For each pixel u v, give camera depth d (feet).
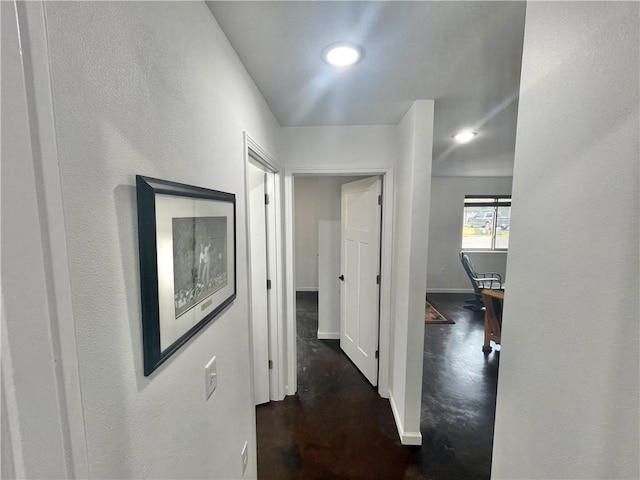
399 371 6.79
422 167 5.78
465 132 8.14
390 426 6.79
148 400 2.09
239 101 4.02
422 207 5.86
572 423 1.95
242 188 4.13
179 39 2.48
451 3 3.07
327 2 3.00
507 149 10.43
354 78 4.75
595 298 1.77
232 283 3.63
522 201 2.51
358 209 8.86
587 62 1.84
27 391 1.26
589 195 1.82
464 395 8.02
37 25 1.22
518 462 2.54
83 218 1.51
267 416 7.14
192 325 2.61
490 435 6.56
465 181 18.11
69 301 1.37
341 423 6.90
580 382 1.89
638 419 1.52
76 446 1.43
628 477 1.57
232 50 3.75
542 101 2.27
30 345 1.26
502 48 3.94
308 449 6.16
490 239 18.74
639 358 1.51
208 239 2.93
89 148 1.55
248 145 4.44
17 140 1.19
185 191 2.44
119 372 1.79
